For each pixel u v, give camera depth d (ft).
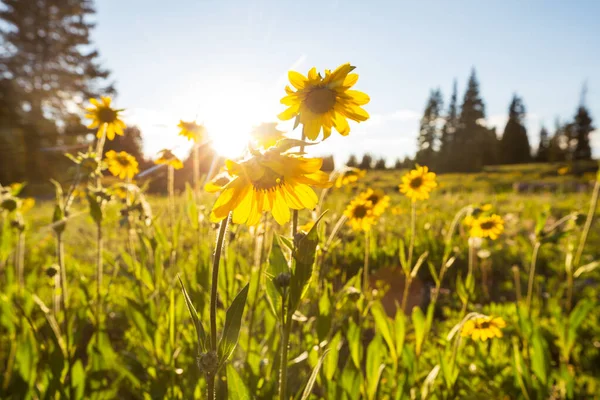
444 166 200.75
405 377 7.57
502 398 9.65
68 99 139.23
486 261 17.66
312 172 3.79
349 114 5.09
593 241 22.04
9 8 136.77
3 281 12.69
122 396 9.39
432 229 24.09
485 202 37.47
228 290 8.62
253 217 4.23
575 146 238.07
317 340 7.88
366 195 10.78
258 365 7.89
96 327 8.97
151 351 8.39
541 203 40.55
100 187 8.94
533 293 17.67
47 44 137.90
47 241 20.54
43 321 10.00
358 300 8.54
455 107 210.18
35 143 121.08
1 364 9.98
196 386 7.57
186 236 14.42
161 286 10.11
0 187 10.60
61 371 7.63
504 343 12.11
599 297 16.35
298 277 4.98
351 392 7.05
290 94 5.10
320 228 8.06
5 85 127.24
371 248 17.94
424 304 16.30
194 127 8.85
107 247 17.08
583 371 11.16
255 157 3.84
